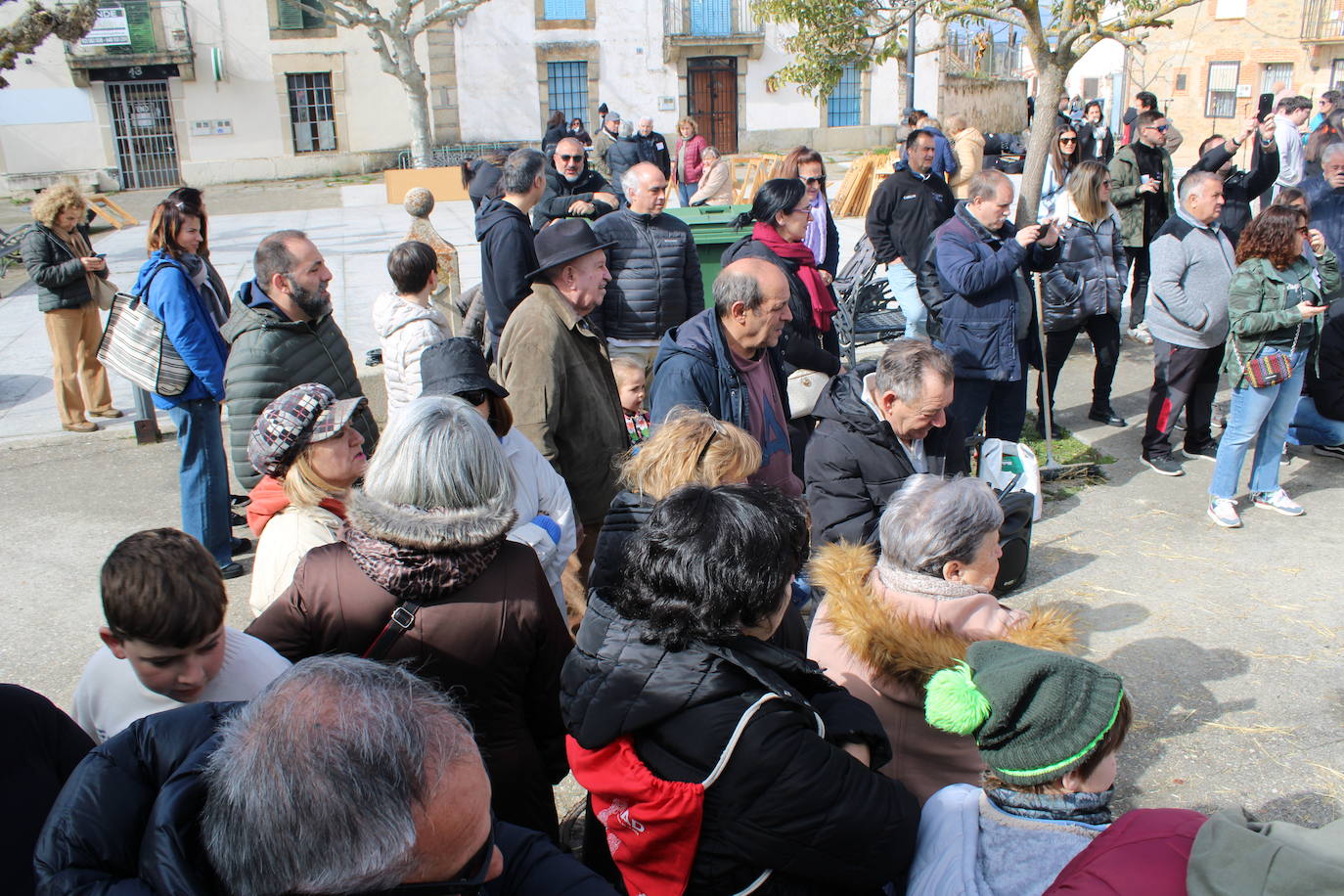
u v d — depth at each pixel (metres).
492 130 29.06
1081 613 4.57
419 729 1.28
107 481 6.48
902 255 7.26
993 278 5.16
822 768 1.81
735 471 2.67
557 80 29.36
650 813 1.84
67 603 4.96
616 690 1.88
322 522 2.70
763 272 3.56
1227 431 5.33
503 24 28.36
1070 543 5.27
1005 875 1.68
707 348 3.63
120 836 1.39
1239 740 3.68
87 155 27.17
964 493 2.42
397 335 4.57
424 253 4.60
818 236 7.47
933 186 7.29
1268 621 4.45
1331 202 6.67
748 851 1.83
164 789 1.37
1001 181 5.25
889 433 3.45
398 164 28.72
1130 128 16.78
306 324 4.05
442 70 28.34
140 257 15.20
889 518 2.47
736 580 1.85
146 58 26.59
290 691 1.31
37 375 8.75
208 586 2.05
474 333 6.86
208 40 27.14
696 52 29.34
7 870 1.78
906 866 1.89
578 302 3.67
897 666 2.29
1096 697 1.67
